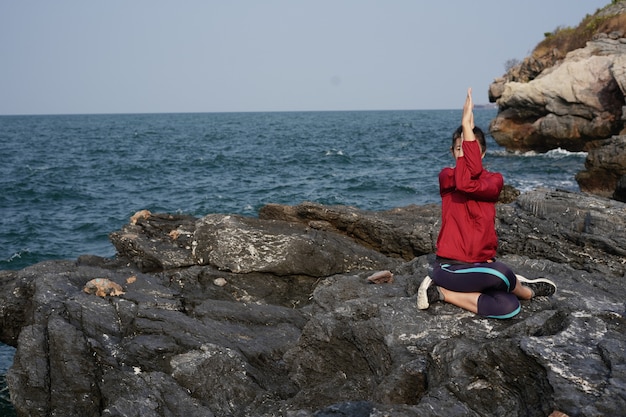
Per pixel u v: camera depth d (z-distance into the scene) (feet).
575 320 15.93
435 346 16.31
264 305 26.21
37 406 20.42
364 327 18.54
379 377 17.85
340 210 36.47
